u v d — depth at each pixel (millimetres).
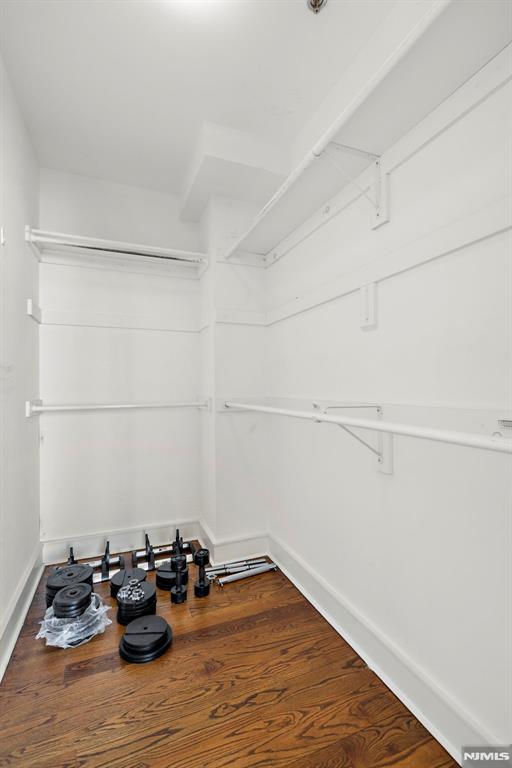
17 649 1381
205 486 2334
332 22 1238
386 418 1276
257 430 2221
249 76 1481
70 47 1351
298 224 1853
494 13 802
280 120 1733
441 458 1069
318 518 1692
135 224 2332
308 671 1286
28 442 1770
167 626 1450
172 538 2373
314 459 1729
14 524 1499
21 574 1606
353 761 979
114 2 1185
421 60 921
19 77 1485
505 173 907
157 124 1772
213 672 1277
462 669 994
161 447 2375
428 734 1056
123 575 1801
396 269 1232
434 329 1102
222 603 1693
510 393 891
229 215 2150
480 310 965
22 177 1698
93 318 2213
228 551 2105
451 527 1035
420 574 1135
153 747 1017
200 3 1182
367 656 1337
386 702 1161
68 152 1990
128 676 1256
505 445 620
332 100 1544
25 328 1729
